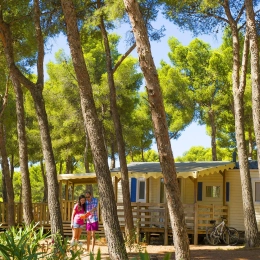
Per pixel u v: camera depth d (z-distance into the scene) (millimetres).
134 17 10008
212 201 21547
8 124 27453
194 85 31359
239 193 20781
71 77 29719
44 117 13609
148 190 21828
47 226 21406
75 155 33031
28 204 15430
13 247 7102
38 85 13844
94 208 14258
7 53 14461
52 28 16562
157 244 19547
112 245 11383
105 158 11734
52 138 31312
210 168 19750
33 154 32969
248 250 15586
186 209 21453
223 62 29953
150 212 20641
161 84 31094
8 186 20109
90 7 17719
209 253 15055
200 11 18391
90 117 11773
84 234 20594
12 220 19953
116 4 14578
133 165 23781
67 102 30203
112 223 11469
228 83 29469
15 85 16203
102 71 30375
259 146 13734
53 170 13312
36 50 18781
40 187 50844
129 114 31078
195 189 19219
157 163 24141
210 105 30969
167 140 9836
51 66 31375
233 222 20672
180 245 9750
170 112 31375
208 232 19281
